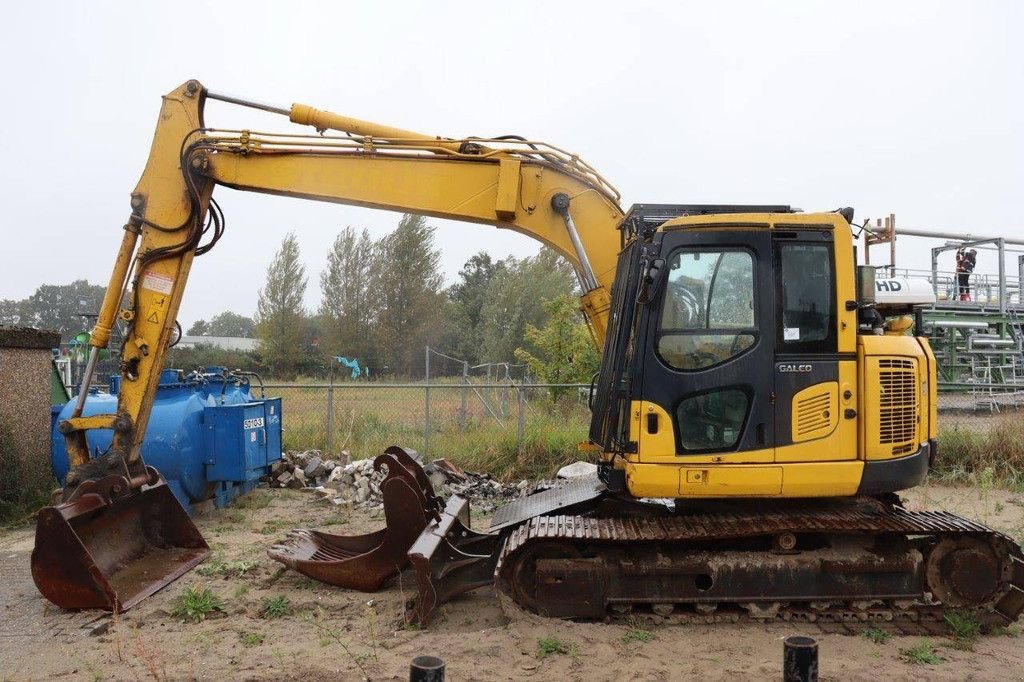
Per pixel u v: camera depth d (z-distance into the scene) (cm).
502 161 690
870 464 557
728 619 580
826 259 570
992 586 576
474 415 1427
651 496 566
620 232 688
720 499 604
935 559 586
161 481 727
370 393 1570
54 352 1287
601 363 655
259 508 991
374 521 929
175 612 588
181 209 695
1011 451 1166
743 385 560
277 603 605
